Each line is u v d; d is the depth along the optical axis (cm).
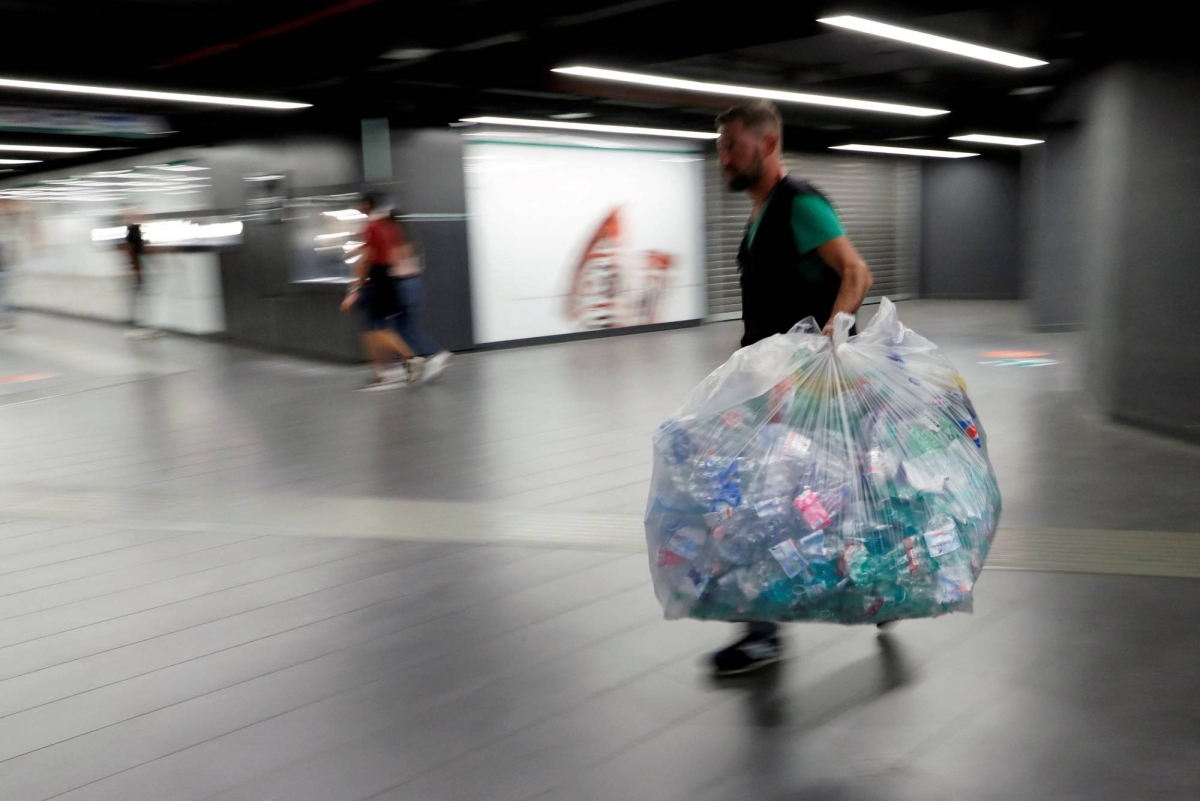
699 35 591
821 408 222
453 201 975
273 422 645
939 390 237
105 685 255
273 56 682
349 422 638
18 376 882
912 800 190
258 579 335
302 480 482
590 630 282
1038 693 232
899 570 213
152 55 705
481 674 255
